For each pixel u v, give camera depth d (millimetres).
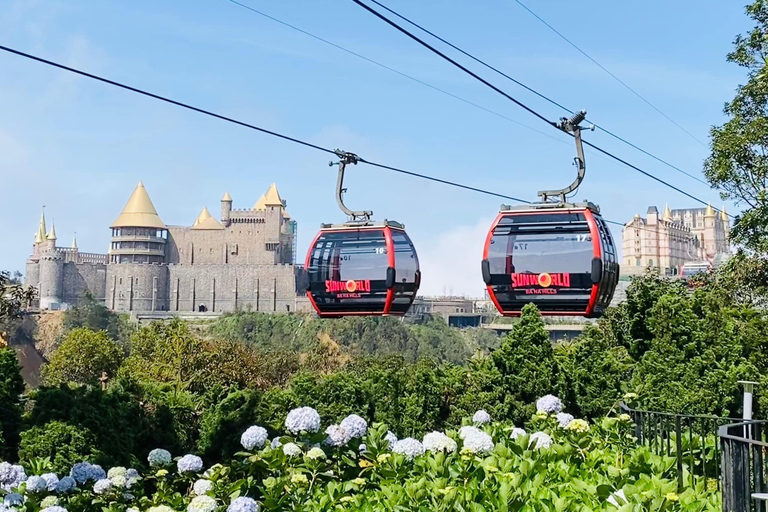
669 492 8375
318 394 17281
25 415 14586
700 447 11820
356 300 24016
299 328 151250
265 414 16578
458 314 179750
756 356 21703
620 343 22234
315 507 8914
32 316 155000
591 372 17016
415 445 10164
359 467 10320
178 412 16734
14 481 10156
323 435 10289
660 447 11883
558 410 12797
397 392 17547
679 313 16594
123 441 14891
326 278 24188
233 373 64875
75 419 14164
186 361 64188
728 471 7949
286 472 9750
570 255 20953
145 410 16797
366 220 24422
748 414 12336
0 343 19953
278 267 192750
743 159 28281
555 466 9867
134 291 192375
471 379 17938
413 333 149750
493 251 21688
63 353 99250
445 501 8422
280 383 73562
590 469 10055
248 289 193000
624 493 8336
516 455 10164
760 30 28641
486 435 10305
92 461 13773
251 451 10438
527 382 16672
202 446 16344
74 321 155250
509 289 21516
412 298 25141
